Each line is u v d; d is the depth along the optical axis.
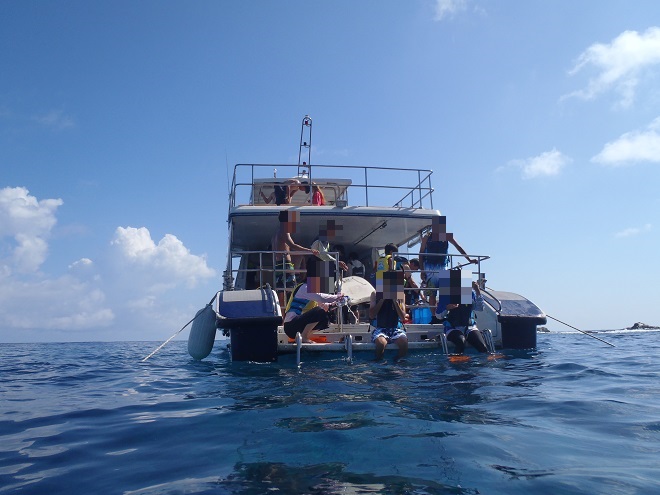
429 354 6.83
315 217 8.84
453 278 7.01
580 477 2.32
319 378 5.14
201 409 3.95
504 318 7.29
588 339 13.02
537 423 3.29
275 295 6.52
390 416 3.47
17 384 6.11
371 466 2.48
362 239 10.70
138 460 2.76
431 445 2.80
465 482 2.27
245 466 2.54
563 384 4.77
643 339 13.08
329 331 7.28
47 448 3.07
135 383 5.79
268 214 8.58
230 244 8.86
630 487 2.20
